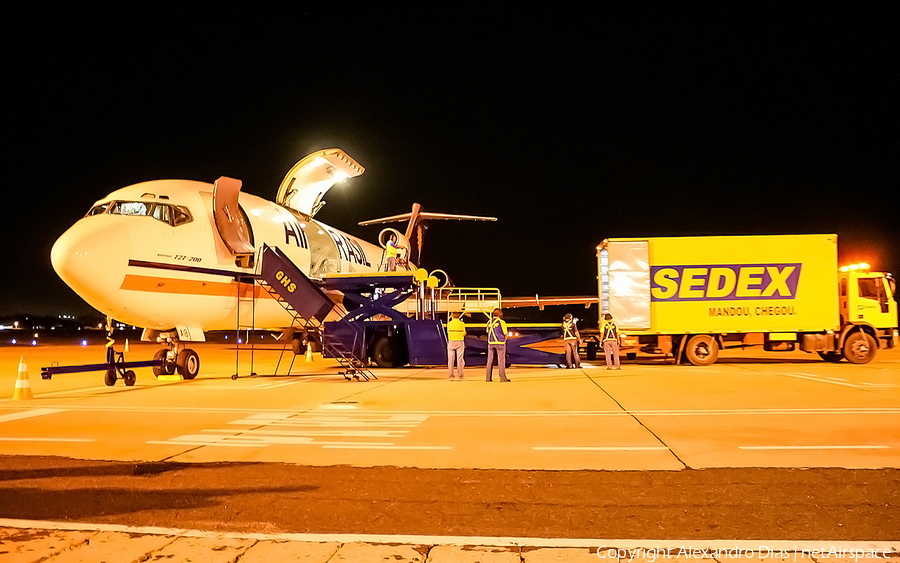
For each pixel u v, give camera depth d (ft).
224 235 50.57
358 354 56.24
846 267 59.47
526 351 56.90
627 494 15.76
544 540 12.75
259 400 35.19
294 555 12.07
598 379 45.62
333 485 16.92
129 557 12.01
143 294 44.70
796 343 59.52
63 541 12.87
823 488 16.07
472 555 11.99
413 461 19.65
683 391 37.42
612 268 58.59
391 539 12.89
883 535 12.82
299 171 67.97
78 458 20.48
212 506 15.16
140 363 46.55
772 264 57.88
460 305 74.59
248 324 56.80
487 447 21.63
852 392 36.27
